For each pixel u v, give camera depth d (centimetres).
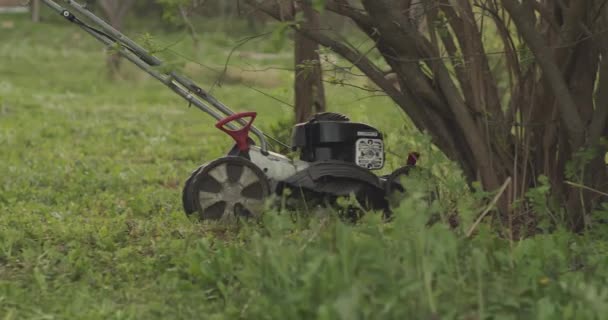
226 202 869
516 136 851
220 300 625
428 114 845
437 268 575
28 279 696
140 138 1920
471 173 860
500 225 788
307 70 832
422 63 848
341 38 806
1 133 1889
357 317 492
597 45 782
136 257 752
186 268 686
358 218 879
